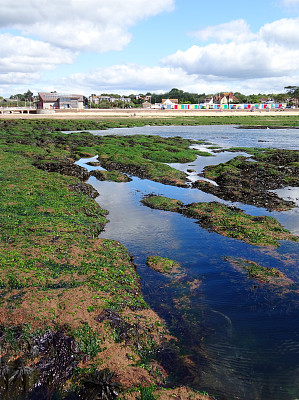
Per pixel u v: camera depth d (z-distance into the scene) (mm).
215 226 21078
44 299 11445
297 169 38938
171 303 13094
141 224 21922
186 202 27156
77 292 12094
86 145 56750
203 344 10805
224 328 11625
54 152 46656
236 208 24797
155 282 14688
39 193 25141
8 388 8797
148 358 10086
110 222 22281
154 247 18391
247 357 10305
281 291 13906
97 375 8977
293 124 107625
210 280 14859
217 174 36938
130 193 29875
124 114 143125
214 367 9875
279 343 10930
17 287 12383
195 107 199500
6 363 9211
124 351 10047
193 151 52844
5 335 9773
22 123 89375
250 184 32219
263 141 67625
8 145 49375
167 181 34000
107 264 15109
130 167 40312
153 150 52219
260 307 12844
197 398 8609
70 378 9117
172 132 86812
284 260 16594
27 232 17734
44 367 9273
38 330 10070
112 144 56938
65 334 10070
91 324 10508
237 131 91062
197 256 17250
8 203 22234
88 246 16828
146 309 12328
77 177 34469
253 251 17641
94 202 25156
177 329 11492
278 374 9680
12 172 31281
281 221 22578
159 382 9188
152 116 144625
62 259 15008
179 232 20531
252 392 9039
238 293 13805
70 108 146375
